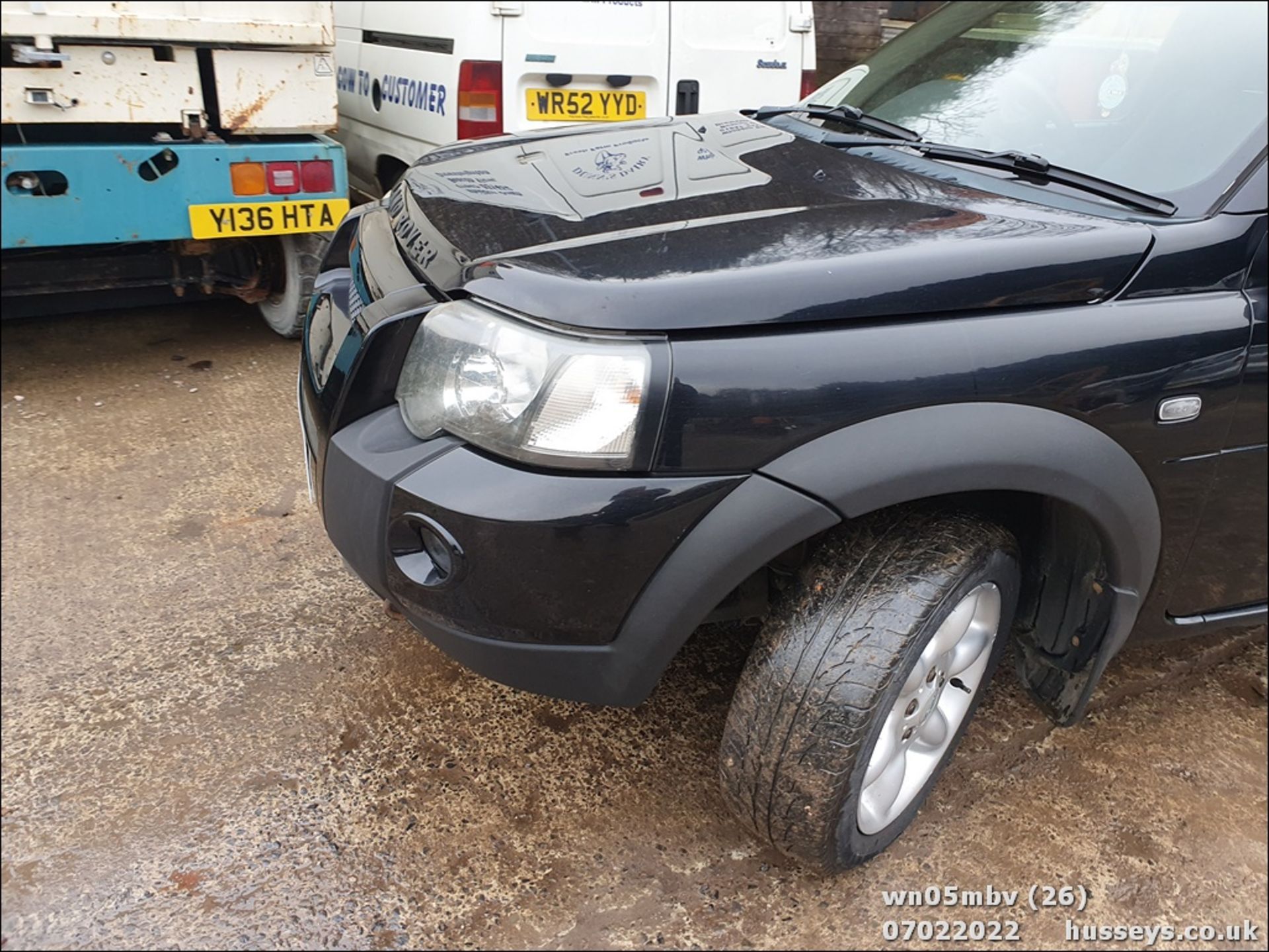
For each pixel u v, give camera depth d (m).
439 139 4.38
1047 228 1.78
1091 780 2.21
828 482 1.53
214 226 3.56
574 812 2.02
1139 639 2.13
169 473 3.14
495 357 1.52
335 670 2.36
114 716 2.17
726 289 1.53
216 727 2.16
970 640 1.87
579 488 1.48
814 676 1.62
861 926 1.83
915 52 2.71
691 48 4.51
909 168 2.15
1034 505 1.97
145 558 2.71
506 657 1.60
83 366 3.95
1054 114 2.24
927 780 1.95
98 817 1.93
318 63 3.63
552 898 1.84
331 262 2.32
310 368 1.96
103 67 3.25
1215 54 2.17
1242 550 2.07
